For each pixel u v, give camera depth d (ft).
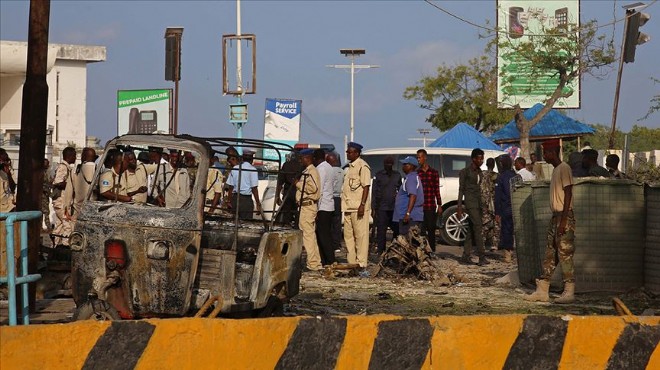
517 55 210.38
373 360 36.09
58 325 32.12
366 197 92.73
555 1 207.51
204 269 52.13
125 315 48.85
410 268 88.58
